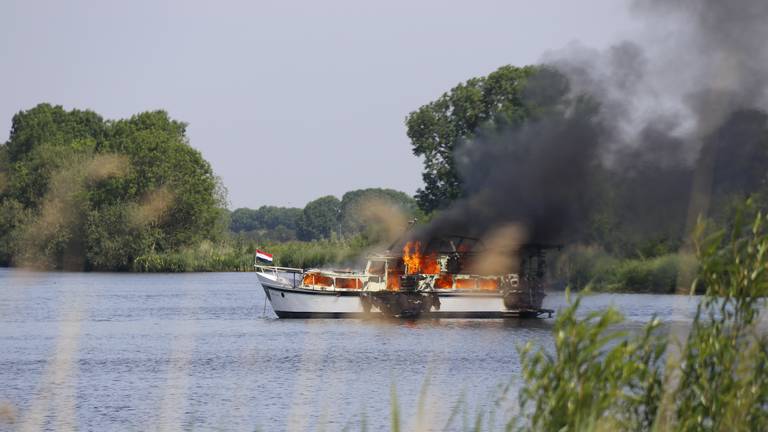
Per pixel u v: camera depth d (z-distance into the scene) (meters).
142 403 114.50
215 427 100.31
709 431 44.28
